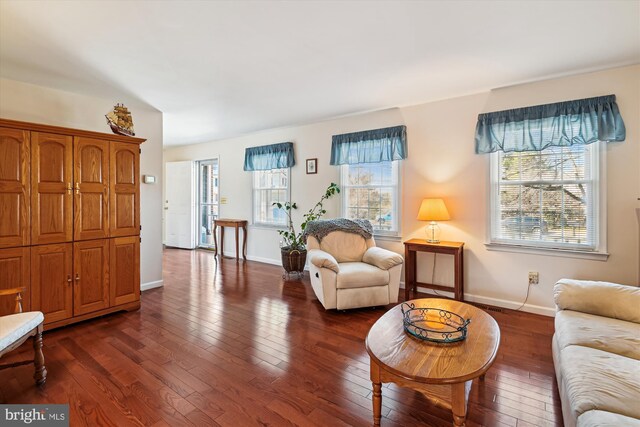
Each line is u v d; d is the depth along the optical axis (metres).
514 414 1.77
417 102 3.86
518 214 3.38
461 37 2.33
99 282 3.08
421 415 1.77
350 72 2.97
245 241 5.90
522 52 2.56
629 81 2.79
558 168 3.17
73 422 1.69
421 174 3.92
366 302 3.29
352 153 4.44
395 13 2.03
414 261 3.89
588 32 2.26
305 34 2.29
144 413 1.76
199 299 3.71
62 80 3.08
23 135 2.63
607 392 1.29
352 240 3.92
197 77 3.07
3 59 2.62
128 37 2.30
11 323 1.86
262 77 3.07
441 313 2.13
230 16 2.04
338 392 1.96
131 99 3.70
